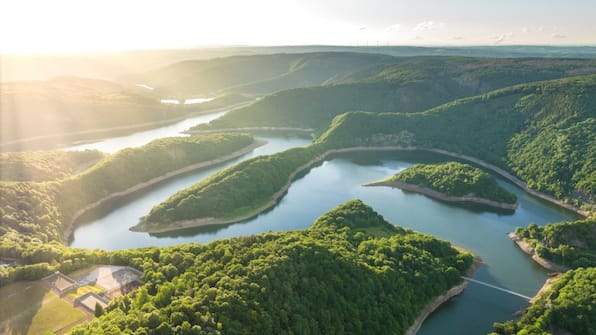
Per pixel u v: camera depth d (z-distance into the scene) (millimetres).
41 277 128750
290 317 108375
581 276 142000
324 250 135375
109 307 109062
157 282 117688
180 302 102812
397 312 130000
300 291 117125
